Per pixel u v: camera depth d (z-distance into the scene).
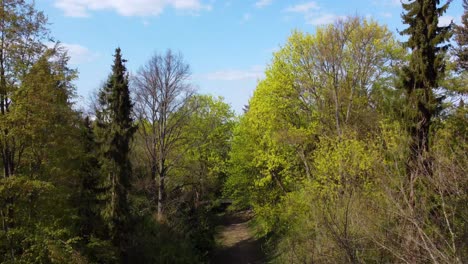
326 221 9.26
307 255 12.48
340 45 24.69
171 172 34.59
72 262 15.65
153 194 31.72
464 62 24.56
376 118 21.52
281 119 27.45
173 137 34.06
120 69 25.16
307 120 27.55
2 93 15.54
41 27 17.14
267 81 27.56
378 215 9.63
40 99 15.43
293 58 26.59
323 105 26.25
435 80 17.42
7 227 15.50
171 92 32.56
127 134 24.25
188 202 32.56
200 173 35.31
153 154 32.50
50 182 15.95
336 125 24.48
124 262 23.11
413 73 17.58
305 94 26.77
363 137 21.06
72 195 20.12
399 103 18.30
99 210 22.27
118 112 24.30
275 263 23.56
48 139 16.41
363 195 12.34
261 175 30.06
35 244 15.49
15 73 15.82
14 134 15.20
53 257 15.08
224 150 38.94
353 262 8.66
